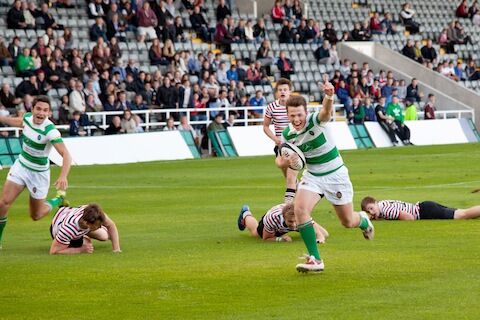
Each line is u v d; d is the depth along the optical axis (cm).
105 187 4731
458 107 9488
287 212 2788
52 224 2706
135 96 7275
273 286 2150
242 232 3078
